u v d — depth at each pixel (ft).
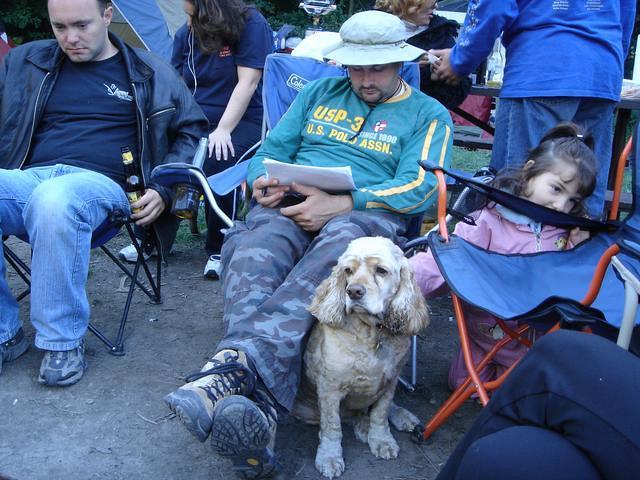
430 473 7.16
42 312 8.31
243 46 12.93
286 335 6.75
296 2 50.49
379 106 9.05
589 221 7.68
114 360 9.23
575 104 9.62
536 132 9.83
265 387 6.67
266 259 7.47
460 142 16.84
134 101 10.16
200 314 10.97
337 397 6.90
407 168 8.53
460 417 8.29
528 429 4.01
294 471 7.05
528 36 9.75
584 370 4.02
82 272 8.45
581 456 3.85
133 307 11.09
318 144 9.17
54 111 10.08
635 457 3.70
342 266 6.47
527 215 7.73
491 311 6.24
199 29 12.80
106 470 6.98
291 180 8.09
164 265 13.16
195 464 7.14
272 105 11.15
